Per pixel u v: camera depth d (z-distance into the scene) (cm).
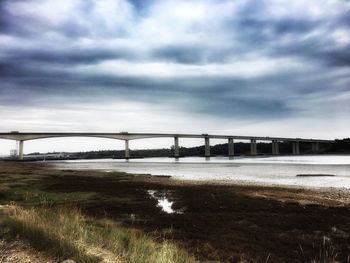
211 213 2473
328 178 5712
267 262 1355
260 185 4619
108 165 13012
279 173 6969
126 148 17425
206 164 12356
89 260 760
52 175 6275
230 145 19712
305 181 5212
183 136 18400
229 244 1616
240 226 2023
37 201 2931
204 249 1518
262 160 15325
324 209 2602
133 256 821
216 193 3594
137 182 5003
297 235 1822
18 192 3388
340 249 1572
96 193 3597
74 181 4972
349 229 1961
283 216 2331
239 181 5325
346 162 11700
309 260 1402
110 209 2612
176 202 2980
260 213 2456
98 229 1317
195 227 1983
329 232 1895
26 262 722
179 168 9875
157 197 3334
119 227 1766
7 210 1166
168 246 1065
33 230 889
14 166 11181
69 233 958
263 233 1853
